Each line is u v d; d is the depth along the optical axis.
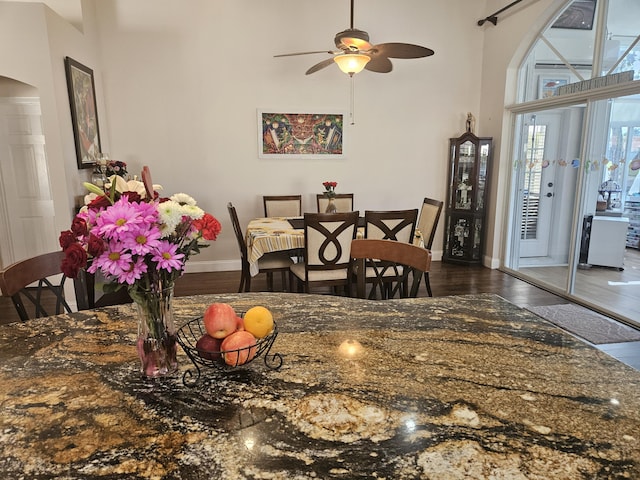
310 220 3.15
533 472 0.71
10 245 4.29
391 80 5.33
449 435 0.81
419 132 5.52
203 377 1.04
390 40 5.23
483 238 5.54
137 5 4.64
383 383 1.00
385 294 3.92
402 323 1.38
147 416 0.89
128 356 1.17
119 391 0.99
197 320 1.31
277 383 1.01
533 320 1.40
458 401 0.93
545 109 4.50
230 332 1.02
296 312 1.48
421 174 5.63
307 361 1.12
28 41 3.46
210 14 4.80
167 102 4.89
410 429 0.83
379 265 3.47
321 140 5.29
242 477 0.71
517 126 5.02
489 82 5.34
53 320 1.44
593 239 4.08
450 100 5.52
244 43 4.93
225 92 4.98
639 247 3.72
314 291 4.49
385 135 5.44
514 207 5.15
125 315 1.48
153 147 4.95
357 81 5.25
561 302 4.11
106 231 0.89
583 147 4.04
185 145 5.00
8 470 0.73
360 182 5.50
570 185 4.29
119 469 0.73
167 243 0.98
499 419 0.86
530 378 1.02
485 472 0.72
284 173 5.29
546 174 4.61
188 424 0.86
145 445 0.79
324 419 0.87
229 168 5.14
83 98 4.09
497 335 1.28
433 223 3.78
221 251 5.29
